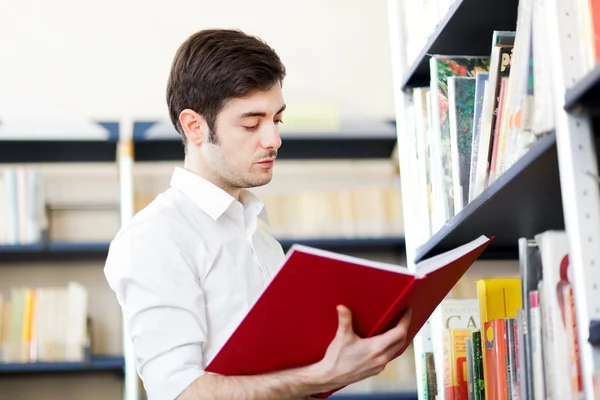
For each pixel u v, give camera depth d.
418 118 2.00
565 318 1.34
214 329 1.66
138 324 1.58
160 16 4.55
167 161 4.30
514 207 1.62
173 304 1.58
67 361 3.74
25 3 4.48
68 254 3.98
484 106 1.65
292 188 4.42
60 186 4.05
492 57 1.63
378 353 1.40
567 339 1.34
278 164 4.43
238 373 1.48
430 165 1.95
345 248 4.14
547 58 1.33
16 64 4.40
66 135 3.93
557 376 1.34
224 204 1.74
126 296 1.62
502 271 3.48
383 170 4.48
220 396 1.45
